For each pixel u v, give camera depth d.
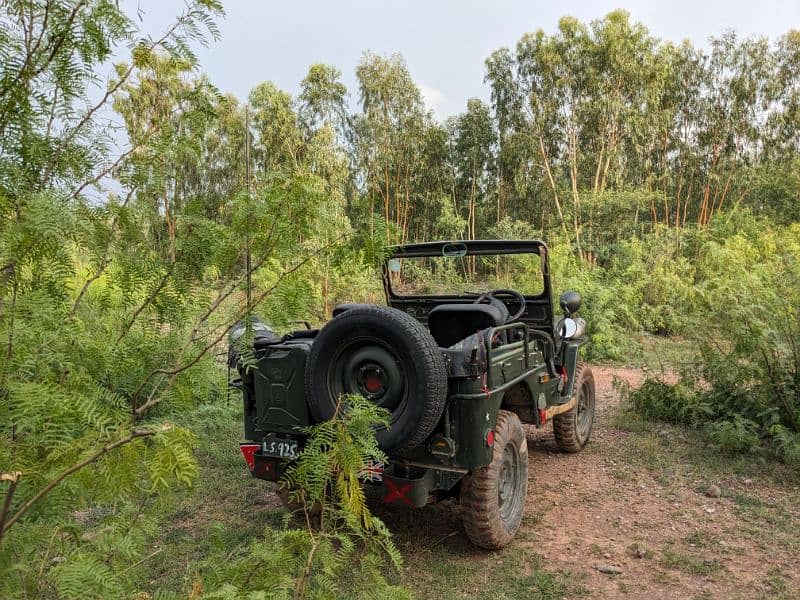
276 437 3.87
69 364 1.50
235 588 1.63
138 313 1.78
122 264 1.67
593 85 23.16
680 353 11.59
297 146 18.50
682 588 3.47
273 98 18.59
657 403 6.99
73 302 1.72
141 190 1.67
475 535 3.74
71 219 1.29
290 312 1.90
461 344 3.51
